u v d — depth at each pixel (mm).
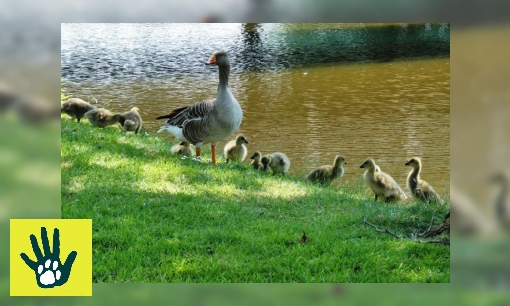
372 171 11148
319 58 27469
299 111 18859
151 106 19531
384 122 17438
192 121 11945
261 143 15469
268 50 29172
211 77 24109
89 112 14727
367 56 27484
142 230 8352
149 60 27266
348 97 20641
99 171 10531
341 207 9938
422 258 7734
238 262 7535
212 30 31203
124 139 13156
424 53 27797
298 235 8359
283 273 7312
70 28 30953
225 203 9742
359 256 7707
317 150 14898
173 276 7238
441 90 21406
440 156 14336
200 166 11555
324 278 7184
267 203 9930
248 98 20672
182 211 9156
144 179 10422
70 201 9242
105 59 27250
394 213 9359
